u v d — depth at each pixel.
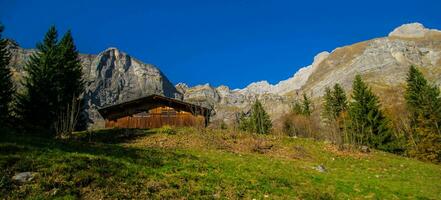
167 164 23.39
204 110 55.44
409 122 65.75
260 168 26.22
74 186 16.67
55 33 58.75
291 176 24.86
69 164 18.94
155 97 54.28
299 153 35.72
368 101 59.75
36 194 15.26
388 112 70.19
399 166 34.47
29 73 53.72
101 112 54.12
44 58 53.72
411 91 63.84
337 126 43.72
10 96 50.22
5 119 44.34
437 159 51.53
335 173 28.41
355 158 35.88
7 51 55.41
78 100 53.03
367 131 55.75
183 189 18.80
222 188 20.00
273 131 66.69
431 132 55.06
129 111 54.16
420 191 24.70
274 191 20.78
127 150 26.19
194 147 33.72
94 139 36.03
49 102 50.16
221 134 41.19
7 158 18.23
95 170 18.80
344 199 21.14
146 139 36.91
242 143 37.81
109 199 16.17
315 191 21.84
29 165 17.97
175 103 54.50
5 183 15.55
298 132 68.12
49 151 20.97
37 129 45.53
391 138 56.44
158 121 53.69
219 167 24.61
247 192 20.00
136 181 18.73
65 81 54.38
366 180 26.38
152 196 17.34
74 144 26.17
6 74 51.88
